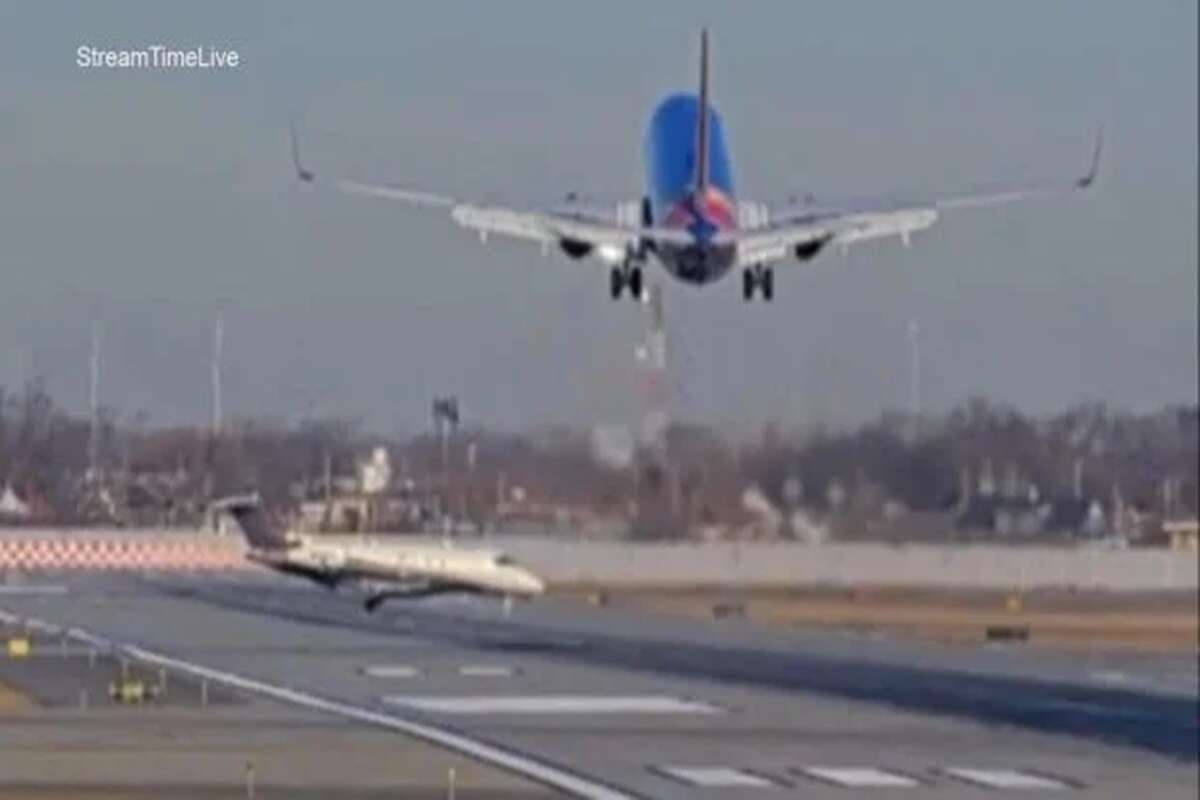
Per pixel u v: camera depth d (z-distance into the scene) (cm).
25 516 15562
